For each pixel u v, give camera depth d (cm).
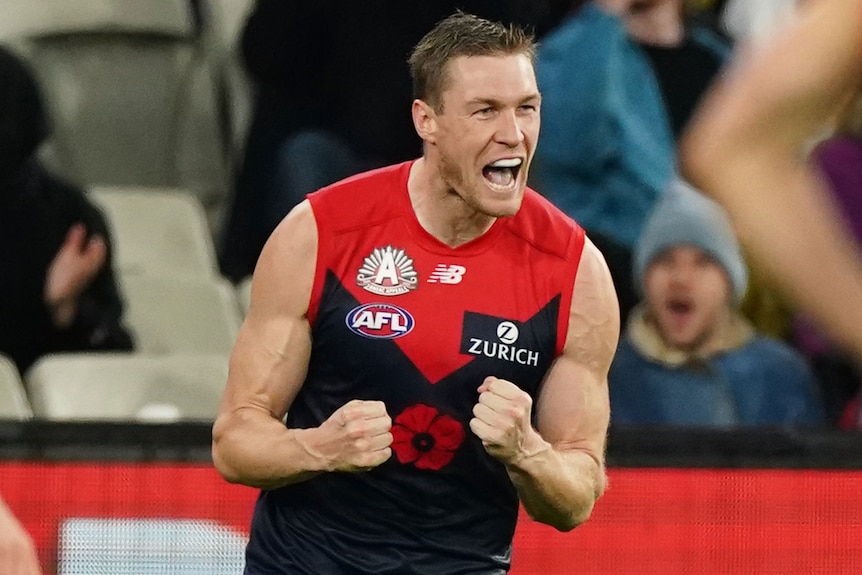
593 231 2205
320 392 1395
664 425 1870
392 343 1358
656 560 1739
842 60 441
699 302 2030
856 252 459
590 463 1352
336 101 2439
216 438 1355
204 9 2792
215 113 2778
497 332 1365
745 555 1747
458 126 1291
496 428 1225
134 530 1686
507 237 1383
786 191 447
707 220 2025
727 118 453
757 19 2533
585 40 2242
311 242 1369
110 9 2675
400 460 1373
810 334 2217
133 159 2712
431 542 1398
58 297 2156
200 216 2638
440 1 2397
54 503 1675
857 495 1758
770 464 1753
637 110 2267
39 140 2167
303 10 2423
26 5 2636
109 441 1688
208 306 2381
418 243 1369
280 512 1417
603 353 1395
